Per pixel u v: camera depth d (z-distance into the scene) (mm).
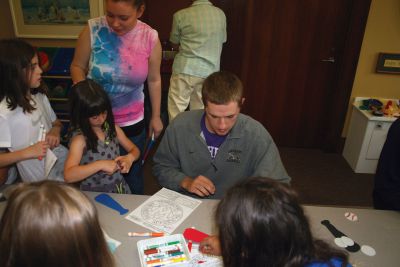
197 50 2771
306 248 634
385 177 1392
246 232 596
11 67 1323
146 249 996
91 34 1566
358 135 3090
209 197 1477
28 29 3100
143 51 1626
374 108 2988
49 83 3000
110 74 1597
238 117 1384
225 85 1192
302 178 2973
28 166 1451
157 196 1286
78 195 605
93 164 1314
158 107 1886
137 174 1886
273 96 3482
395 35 3014
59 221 544
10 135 1379
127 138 1624
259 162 1396
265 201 606
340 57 3227
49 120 1638
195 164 1437
